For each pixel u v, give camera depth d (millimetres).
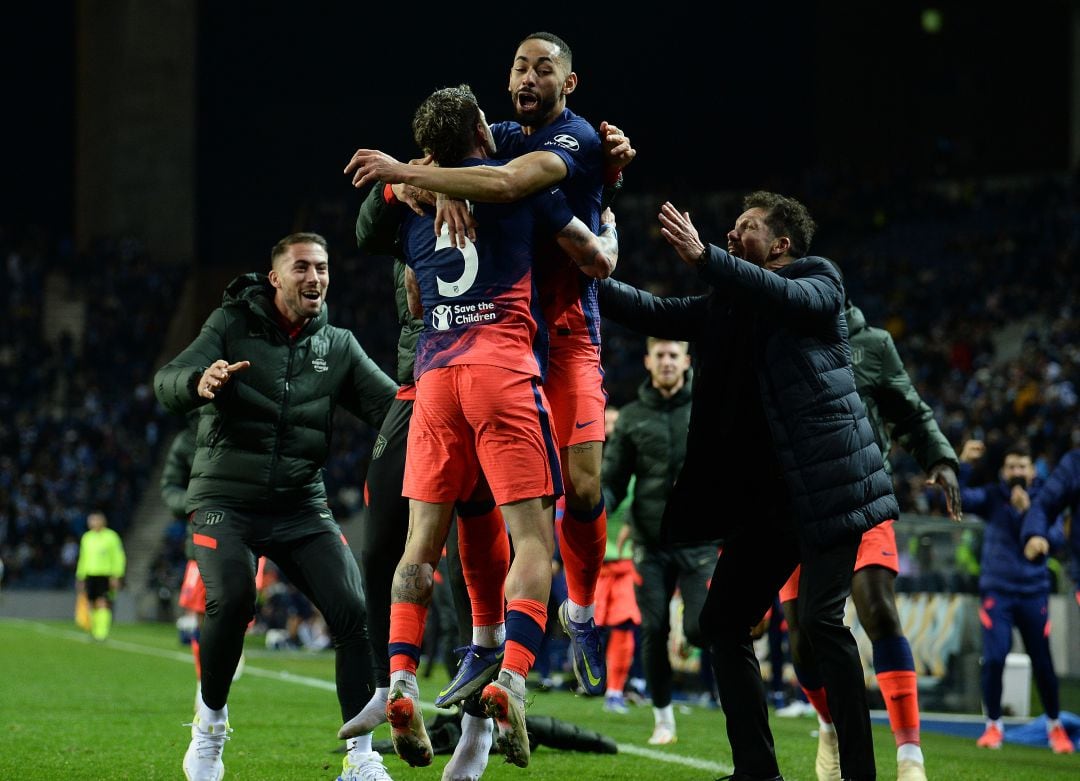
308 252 5918
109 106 46438
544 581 4566
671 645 13672
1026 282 35000
